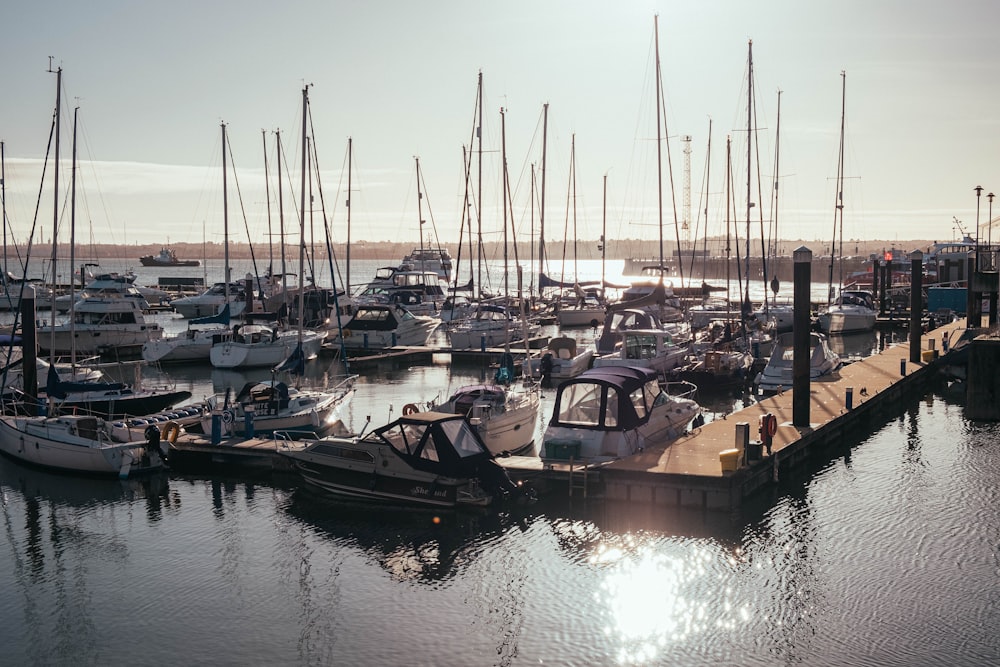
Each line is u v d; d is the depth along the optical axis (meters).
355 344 54.38
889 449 28.61
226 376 46.31
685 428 28.55
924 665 14.73
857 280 95.06
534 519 21.61
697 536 20.38
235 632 16.28
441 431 22.31
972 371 33.38
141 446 25.78
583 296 77.62
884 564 18.75
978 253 42.53
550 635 15.96
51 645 15.90
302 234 39.78
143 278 172.38
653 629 16.11
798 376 27.58
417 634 16.08
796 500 22.97
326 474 23.33
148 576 18.77
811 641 15.58
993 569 18.45
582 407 24.47
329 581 18.36
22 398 32.34
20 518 22.36
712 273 167.62
